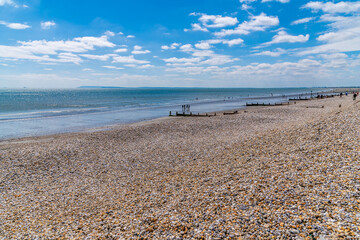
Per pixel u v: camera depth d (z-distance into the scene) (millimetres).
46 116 47531
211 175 12914
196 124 33219
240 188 10180
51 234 8281
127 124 37188
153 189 12000
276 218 7309
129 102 91625
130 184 13133
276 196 8797
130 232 7891
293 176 10484
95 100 105688
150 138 25438
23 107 68062
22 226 8992
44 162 17672
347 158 11391
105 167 16500
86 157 18875
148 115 49406
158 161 17203
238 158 15469
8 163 17391
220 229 7199
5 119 43031
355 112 21781
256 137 20688
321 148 13859
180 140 23938
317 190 8672
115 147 21922
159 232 7633
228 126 31109
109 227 8453
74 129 33094
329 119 20703
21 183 13914
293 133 18859
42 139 26469
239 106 69312
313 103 64625
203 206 9062
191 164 15844
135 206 10094
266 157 14453
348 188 8375
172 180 13031
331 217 6844
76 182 13922
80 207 10516
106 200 11109
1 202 11367
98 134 27125
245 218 7598
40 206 10812
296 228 6641
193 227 7609
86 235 8055
